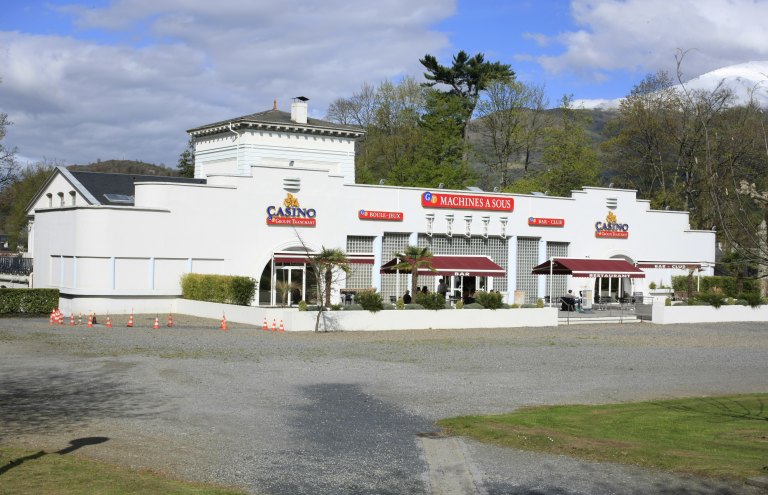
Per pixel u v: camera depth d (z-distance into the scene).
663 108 73.12
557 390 22.39
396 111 87.00
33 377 21.73
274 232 47.56
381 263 51.88
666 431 16.75
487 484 12.60
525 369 26.50
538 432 16.17
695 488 12.33
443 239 54.56
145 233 43.56
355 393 20.78
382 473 13.09
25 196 96.38
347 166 60.09
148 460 13.28
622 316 50.75
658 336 40.31
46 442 14.34
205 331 35.03
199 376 22.62
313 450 14.52
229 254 46.06
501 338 36.88
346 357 28.14
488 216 55.81
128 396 19.34
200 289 42.91
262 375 23.27
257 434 15.70
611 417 18.19
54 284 46.38
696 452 14.77
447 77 87.38
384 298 51.91
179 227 44.53
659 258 64.12
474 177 80.88
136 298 43.38
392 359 28.00
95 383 21.00
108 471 12.23
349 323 38.84
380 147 84.75
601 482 12.70
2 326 34.88
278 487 12.12
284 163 57.47
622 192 62.28
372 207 51.25
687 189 70.75
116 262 42.84
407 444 15.16
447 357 29.08
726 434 16.50
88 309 42.19
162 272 44.16
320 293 38.16
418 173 77.44
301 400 19.53
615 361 29.42
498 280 56.78
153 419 16.77
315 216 48.97
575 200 59.88
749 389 23.55
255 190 46.88
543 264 54.44
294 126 57.25
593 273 52.84
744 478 12.75
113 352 27.00
